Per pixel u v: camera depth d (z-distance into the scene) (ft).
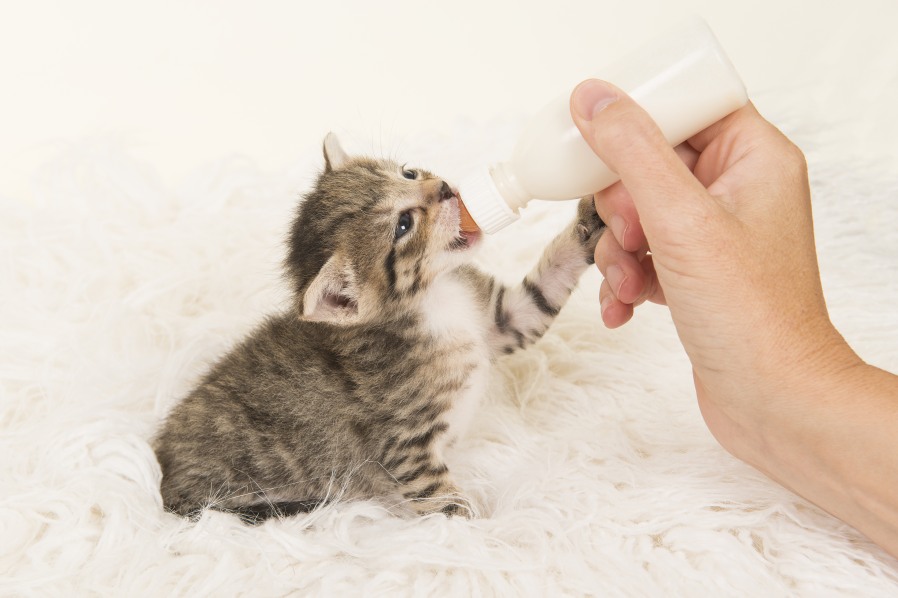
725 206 1.60
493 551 1.65
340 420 1.94
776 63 2.99
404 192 1.95
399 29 3.43
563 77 3.19
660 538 1.66
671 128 1.63
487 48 3.33
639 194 1.52
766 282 1.54
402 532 1.70
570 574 1.61
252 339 2.05
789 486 1.63
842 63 2.87
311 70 3.26
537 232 2.32
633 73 1.63
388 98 3.14
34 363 2.05
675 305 1.58
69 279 2.19
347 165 2.07
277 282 2.14
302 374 1.96
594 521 1.68
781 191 1.59
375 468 1.95
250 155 2.85
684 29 1.64
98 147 2.41
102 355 2.05
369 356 1.93
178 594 1.62
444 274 2.00
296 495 1.96
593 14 3.41
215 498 1.90
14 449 1.87
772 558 1.62
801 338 1.55
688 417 1.90
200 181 2.45
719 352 1.57
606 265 1.79
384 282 1.93
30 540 1.72
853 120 2.56
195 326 2.13
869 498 1.53
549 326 2.02
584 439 1.85
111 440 1.84
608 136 1.51
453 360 1.94
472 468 1.91
